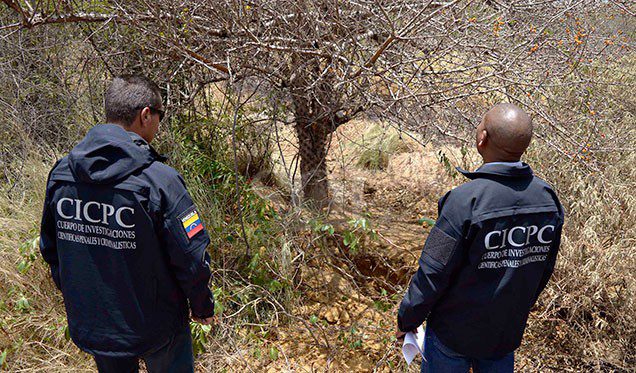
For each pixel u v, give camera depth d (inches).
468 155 165.3
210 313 81.6
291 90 137.1
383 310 125.5
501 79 122.3
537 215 70.8
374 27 132.0
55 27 158.2
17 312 115.5
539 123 131.1
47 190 74.2
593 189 120.3
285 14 129.6
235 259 134.7
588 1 135.1
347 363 116.3
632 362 110.9
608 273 115.6
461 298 73.5
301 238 138.8
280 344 120.7
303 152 157.4
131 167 68.9
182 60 138.2
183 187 73.8
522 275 72.2
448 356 78.7
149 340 75.7
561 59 132.0
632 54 167.5
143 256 71.6
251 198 139.0
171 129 152.2
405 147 196.5
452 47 122.0
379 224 157.5
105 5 132.6
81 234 72.1
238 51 125.7
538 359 115.0
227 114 167.2
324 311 130.9
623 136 145.5
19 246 122.6
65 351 109.6
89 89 150.5
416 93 128.0
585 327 113.4
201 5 122.3
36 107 165.2
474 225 68.7
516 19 134.4
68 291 75.0
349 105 133.9
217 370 111.0
